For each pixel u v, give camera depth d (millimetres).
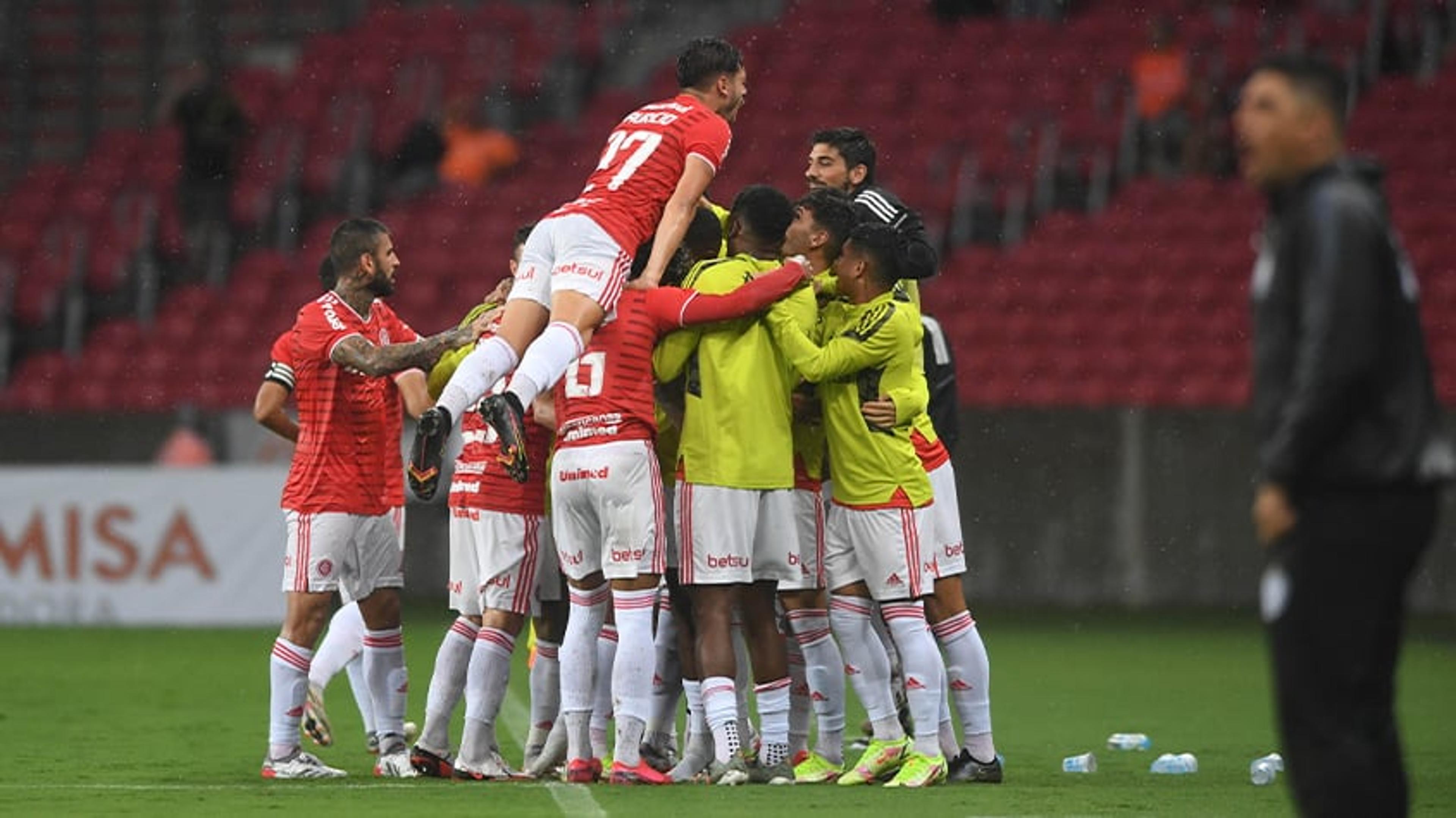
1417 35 83000
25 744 32281
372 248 27906
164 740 33000
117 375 74812
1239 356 70875
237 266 79438
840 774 27203
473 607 27922
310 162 83375
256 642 55375
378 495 27859
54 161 89000
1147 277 74250
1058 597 65688
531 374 25125
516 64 88125
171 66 91188
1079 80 82812
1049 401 70688
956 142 80625
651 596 26234
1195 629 59156
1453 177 76625
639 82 89188
